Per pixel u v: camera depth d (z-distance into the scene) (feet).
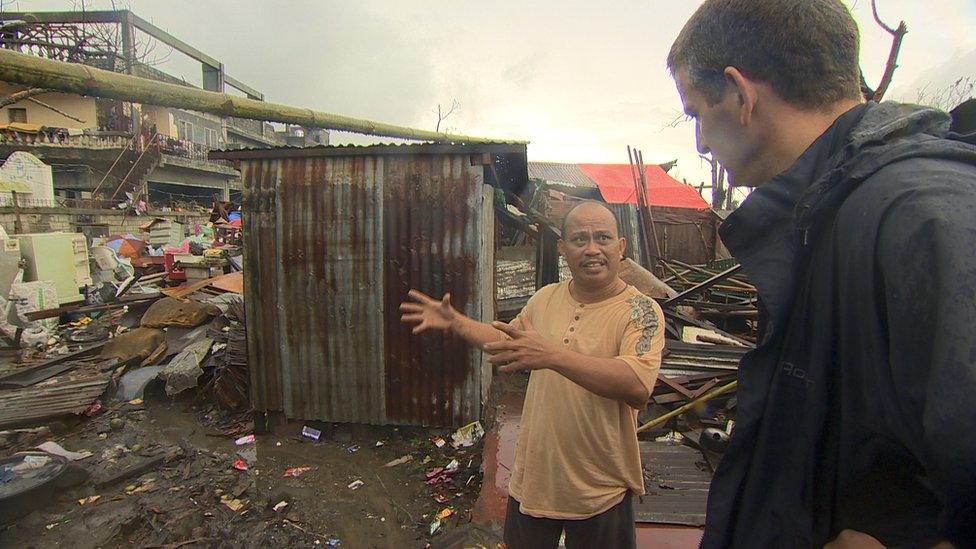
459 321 6.16
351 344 17.43
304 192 17.12
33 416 18.31
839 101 2.47
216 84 83.97
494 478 11.76
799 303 2.45
